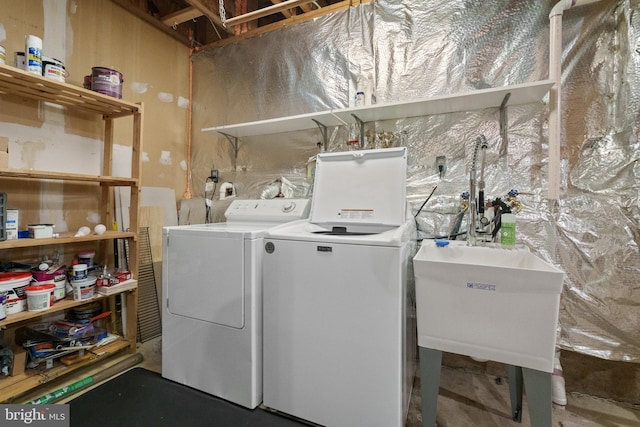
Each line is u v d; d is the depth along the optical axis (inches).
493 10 72.2
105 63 87.4
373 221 65.8
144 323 90.8
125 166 93.5
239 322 57.8
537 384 41.2
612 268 62.2
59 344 68.2
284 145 97.0
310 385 53.8
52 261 74.5
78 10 81.2
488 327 43.2
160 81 103.3
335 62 89.1
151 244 96.5
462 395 65.1
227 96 107.1
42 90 66.9
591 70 64.1
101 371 69.3
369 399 49.5
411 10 80.2
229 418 55.6
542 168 67.5
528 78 69.0
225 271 59.1
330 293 52.0
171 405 59.0
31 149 72.8
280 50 97.9
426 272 45.8
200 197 110.3
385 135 81.0
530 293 40.5
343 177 73.2
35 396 60.2
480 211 64.7
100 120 86.6
